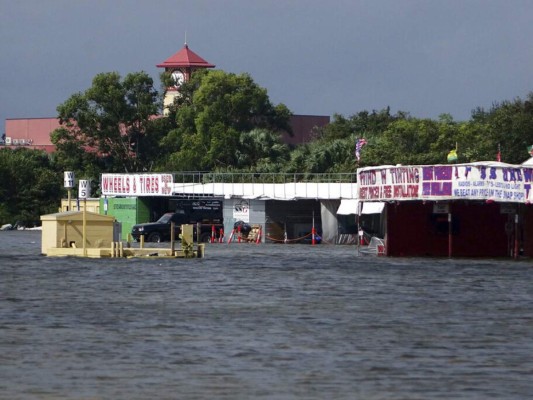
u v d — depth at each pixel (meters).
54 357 93.25
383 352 96.00
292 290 146.25
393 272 175.75
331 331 107.62
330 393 81.12
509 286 151.38
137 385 83.12
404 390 82.19
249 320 115.25
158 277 166.50
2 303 130.38
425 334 105.88
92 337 103.44
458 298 136.38
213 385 83.25
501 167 193.50
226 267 187.25
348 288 148.88
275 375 86.62
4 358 92.75
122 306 127.62
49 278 164.50
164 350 96.56
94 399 79.12
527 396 80.56
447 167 197.25
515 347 98.81
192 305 128.75
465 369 89.12
